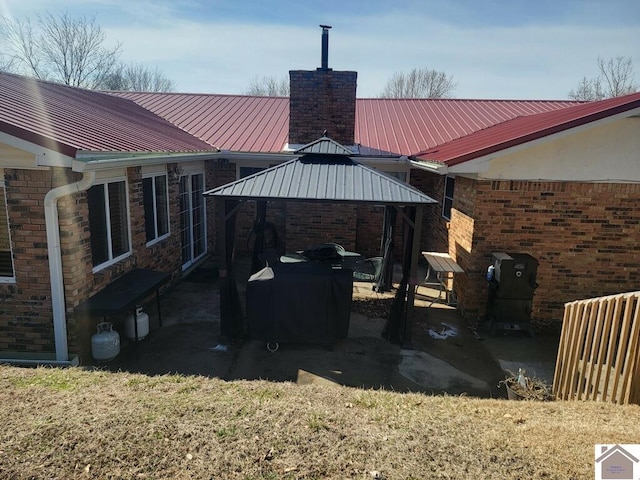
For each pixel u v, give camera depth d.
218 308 8.12
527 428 3.75
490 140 8.38
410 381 5.71
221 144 11.45
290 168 7.15
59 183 5.34
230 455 3.20
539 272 7.82
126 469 3.02
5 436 3.33
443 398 4.70
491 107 14.91
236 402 4.09
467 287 7.91
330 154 7.52
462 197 8.51
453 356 6.48
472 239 7.76
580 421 3.93
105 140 6.16
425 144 11.84
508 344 6.96
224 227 6.43
